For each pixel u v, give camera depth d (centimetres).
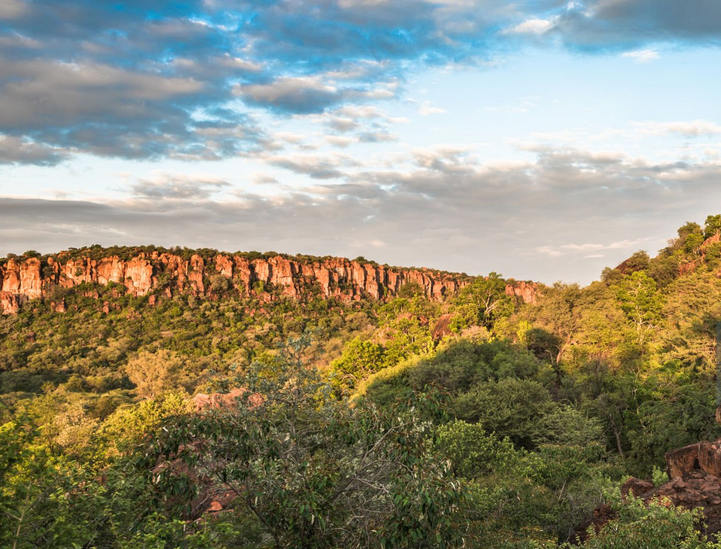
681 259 9175
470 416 4219
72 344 15912
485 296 8538
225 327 18612
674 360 4269
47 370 12925
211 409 1111
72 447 3189
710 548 1252
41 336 17138
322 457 1095
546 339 6869
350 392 6644
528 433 3994
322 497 953
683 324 5028
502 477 2567
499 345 6456
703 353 4038
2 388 11206
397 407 1152
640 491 2048
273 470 991
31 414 894
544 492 2258
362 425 1112
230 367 1197
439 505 928
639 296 6706
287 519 1034
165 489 958
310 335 1209
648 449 3428
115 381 12162
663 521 1291
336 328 19762
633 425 4091
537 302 7781
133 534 890
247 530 1348
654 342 5662
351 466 1066
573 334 6888
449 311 9219
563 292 7444
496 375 5588
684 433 3200
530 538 1562
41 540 828
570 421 3747
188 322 18638
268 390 1150
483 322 8350
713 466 2041
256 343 16338
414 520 936
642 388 4209
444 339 7594
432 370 5691
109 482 1004
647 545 1243
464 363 5781
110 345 15925
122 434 3350
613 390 4766
